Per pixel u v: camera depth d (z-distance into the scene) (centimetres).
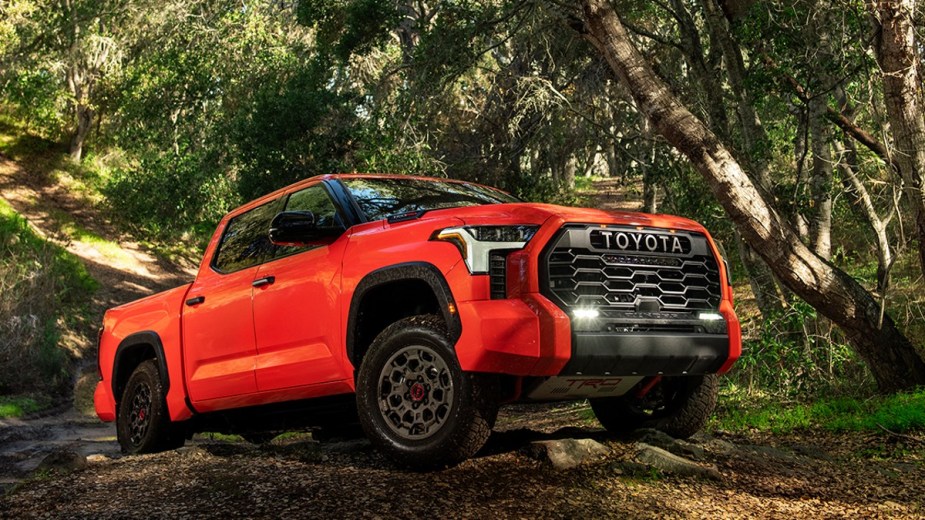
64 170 3872
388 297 465
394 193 523
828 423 747
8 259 2631
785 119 1475
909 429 688
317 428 602
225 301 556
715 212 1376
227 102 2948
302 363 489
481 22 1758
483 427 412
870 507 439
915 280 1209
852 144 1395
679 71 1734
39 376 2270
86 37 3347
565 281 410
